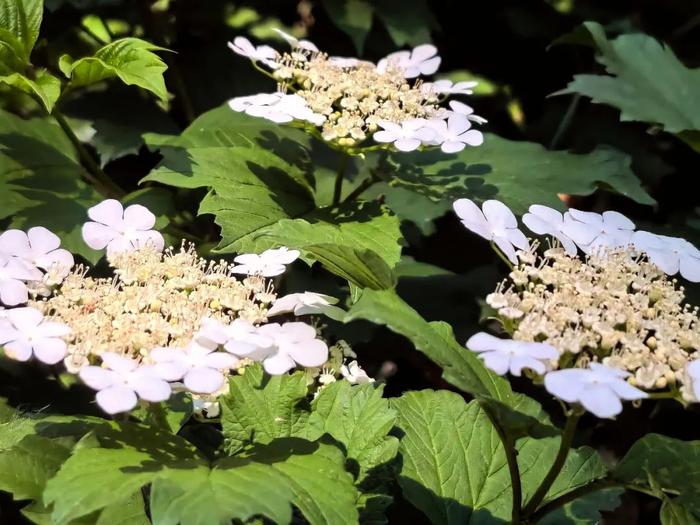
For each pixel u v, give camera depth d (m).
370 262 0.48
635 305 0.49
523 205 0.63
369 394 0.52
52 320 0.48
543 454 0.56
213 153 0.63
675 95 0.73
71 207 0.63
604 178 0.65
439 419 0.56
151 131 0.71
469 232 0.83
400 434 0.55
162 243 0.53
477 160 0.66
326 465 0.47
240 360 0.51
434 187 0.64
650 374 0.47
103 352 0.47
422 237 0.82
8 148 0.64
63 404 0.61
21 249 0.51
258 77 0.77
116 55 0.61
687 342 0.48
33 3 0.61
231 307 0.50
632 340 0.47
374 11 0.75
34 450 0.50
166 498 0.44
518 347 0.45
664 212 0.83
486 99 0.88
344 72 0.63
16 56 0.61
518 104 0.89
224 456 0.49
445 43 0.88
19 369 0.62
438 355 0.46
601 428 0.74
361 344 0.73
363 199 0.66
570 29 0.87
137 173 0.75
